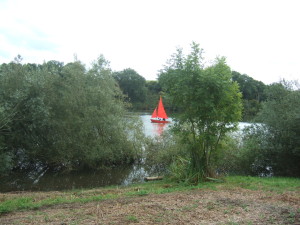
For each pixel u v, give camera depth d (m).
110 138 18.12
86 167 17.44
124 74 68.75
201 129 10.91
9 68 16.16
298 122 13.12
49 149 17.00
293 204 6.68
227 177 11.73
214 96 10.13
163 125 36.38
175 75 10.28
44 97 16.09
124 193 8.79
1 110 13.27
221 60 10.52
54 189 12.65
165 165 17.02
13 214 6.44
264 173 15.12
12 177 15.09
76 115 17.30
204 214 5.95
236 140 15.80
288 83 15.23
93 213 6.10
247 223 5.34
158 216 5.82
